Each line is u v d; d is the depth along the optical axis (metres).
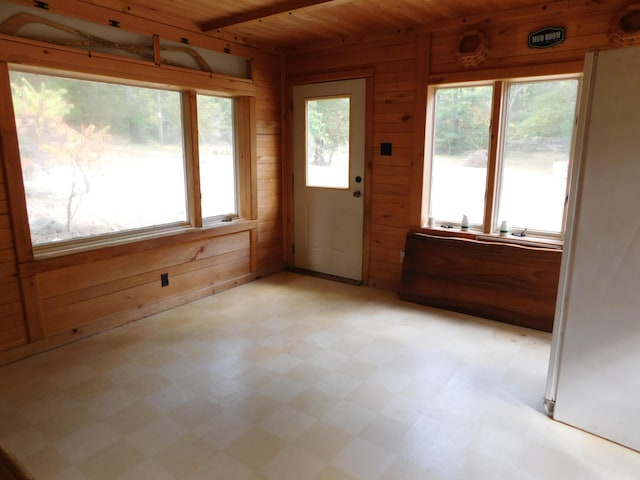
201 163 3.82
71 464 1.84
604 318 1.93
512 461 1.87
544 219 3.30
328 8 3.09
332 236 4.41
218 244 3.98
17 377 2.53
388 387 2.43
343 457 1.89
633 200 1.80
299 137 4.43
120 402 2.29
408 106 3.69
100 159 3.09
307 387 2.43
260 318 3.42
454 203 3.69
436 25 3.39
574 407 2.07
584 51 2.88
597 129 1.84
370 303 3.74
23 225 2.66
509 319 3.28
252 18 3.22
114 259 3.18
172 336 3.09
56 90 2.79
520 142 3.30
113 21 2.94
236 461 1.86
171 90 3.49
